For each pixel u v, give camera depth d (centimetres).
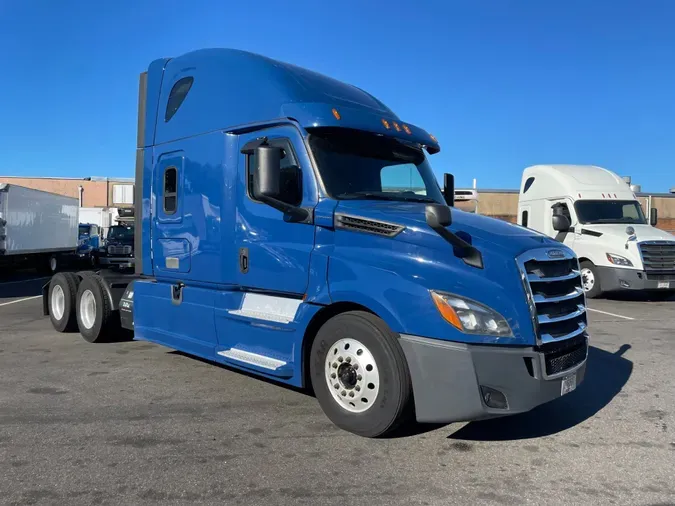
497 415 389
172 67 634
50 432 450
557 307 422
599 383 609
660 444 438
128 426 465
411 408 415
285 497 347
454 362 385
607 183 1427
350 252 439
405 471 384
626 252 1268
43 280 2008
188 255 587
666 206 3556
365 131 501
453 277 393
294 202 482
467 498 347
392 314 404
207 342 568
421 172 555
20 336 861
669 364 695
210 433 450
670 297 1370
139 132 681
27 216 2039
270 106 505
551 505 339
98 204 4675
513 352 387
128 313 729
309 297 463
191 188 582
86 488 356
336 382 446
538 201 1502
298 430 458
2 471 380
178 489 356
